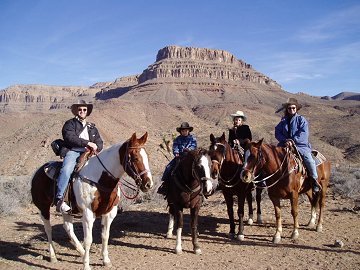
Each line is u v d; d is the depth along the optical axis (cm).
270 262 792
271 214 1253
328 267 757
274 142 6825
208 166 791
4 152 5828
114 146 729
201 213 1290
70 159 745
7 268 752
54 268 769
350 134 8044
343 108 14450
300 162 935
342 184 1681
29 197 1577
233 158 962
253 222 1150
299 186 946
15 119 11012
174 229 1080
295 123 988
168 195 903
